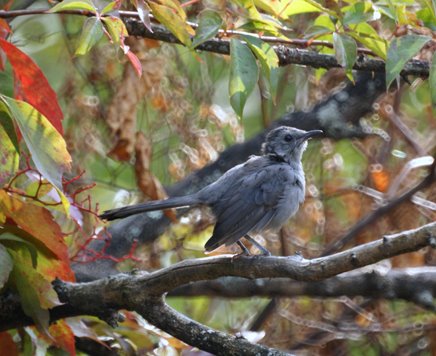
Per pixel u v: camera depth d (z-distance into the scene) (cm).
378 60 1014
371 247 755
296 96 1488
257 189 1093
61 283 912
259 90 1568
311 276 796
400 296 1229
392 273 1230
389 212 1453
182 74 1391
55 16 1433
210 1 958
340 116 1437
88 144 1309
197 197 1073
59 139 709
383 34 1091
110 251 1273
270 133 1217
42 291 831
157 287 881
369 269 1258
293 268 809
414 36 851
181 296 1222
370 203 1523
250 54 850
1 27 825
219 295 1225
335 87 1478
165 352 994
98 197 1414
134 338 1008
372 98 1448
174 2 827
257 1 895
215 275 857
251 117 1633
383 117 1544
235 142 1439
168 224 1325
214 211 1091
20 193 809
